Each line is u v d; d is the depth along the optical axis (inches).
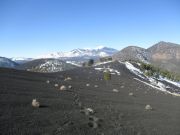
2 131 756.6
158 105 2110.0
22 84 1780.3
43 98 1323.8
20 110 989.2
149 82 5383.9
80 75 4227.4
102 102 1635.1
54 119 964.6
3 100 1087.0
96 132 924.0
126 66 6609.3
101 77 4266.7
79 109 1216.2
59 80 2847.0
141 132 1031.6
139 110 1577.3
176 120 1457.9
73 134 857.5
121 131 991.0
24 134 771.4
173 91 5142.7
